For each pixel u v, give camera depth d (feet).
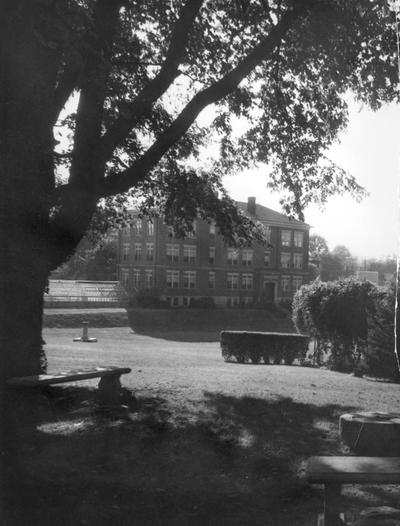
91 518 15.23
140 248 217.15
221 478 18.69
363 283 62.69
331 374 55.77
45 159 28.25
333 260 392.27
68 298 187.32
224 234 48.44
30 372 28.43
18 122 25.52
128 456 20.43
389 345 52.95
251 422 26.32
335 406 31.50
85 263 277.03
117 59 38.73
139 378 42.16
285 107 47.32
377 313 55.52
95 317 166.50
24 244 27.27
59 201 30.25
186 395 33.40
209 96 33.24
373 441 21.42
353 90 45.47
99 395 30.35
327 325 63.57
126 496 16.87
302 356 69.67
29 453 20.24
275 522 15.44
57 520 14.94
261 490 17.75
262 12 41.01
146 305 196.54
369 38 40.16
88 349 83.76
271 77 47.01
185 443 22.20
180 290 215.31
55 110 30.76
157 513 15.81
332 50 41.98
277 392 36.32
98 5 29.58
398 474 13.76
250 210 234.17
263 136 49.70
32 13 22.21
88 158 30.83
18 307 27.86
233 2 42.24
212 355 85.87
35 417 25.18
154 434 23.34
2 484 17.01
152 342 123.44
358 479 13.71
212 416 27.40
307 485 18.20
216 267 224.33
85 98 30.68
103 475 18.43
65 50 23.43
